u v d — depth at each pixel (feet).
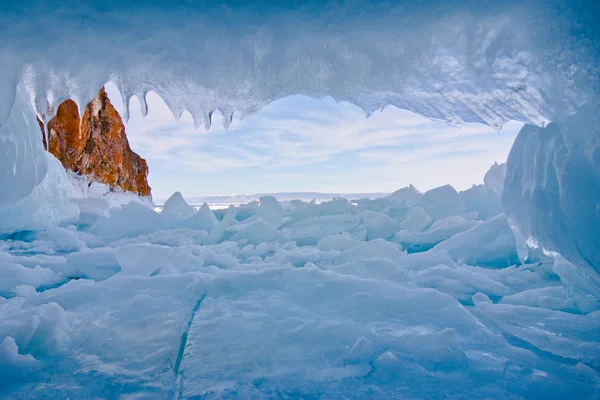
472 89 8.00
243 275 10.75
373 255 14.33
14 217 19.94
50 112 7.97
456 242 16.02
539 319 8.03
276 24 6.90
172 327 7.50
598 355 6.30
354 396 5.09
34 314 7.54
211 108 8.44
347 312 8.36
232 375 5.67
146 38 7.02
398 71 7.66
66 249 19.45
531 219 9.53
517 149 10.82
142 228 23.65
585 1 6.21
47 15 6.51
